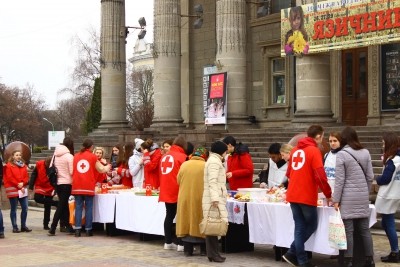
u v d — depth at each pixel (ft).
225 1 82.99
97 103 142.20
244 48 83.71
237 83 83.10
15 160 50.70
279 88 98.32
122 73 105.91
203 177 37.29
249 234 37.04
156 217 42.78
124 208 45.52
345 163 31.14
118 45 105.50
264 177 44.57
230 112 83.41
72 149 49.52
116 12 105.40
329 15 70.28
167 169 39.55
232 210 37.86
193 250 39.11
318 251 33.14
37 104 344.90
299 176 32.35
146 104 220.84
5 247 42.39
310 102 72.64
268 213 35.81
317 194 32.60
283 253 35.78
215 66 86.28
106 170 47.78
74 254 39.04
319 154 32.17
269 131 77.46
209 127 84.94
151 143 46.50
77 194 47.14
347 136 31.73
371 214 32.76
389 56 81.35
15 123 283.59
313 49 71.67
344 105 87.25
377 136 65.41
